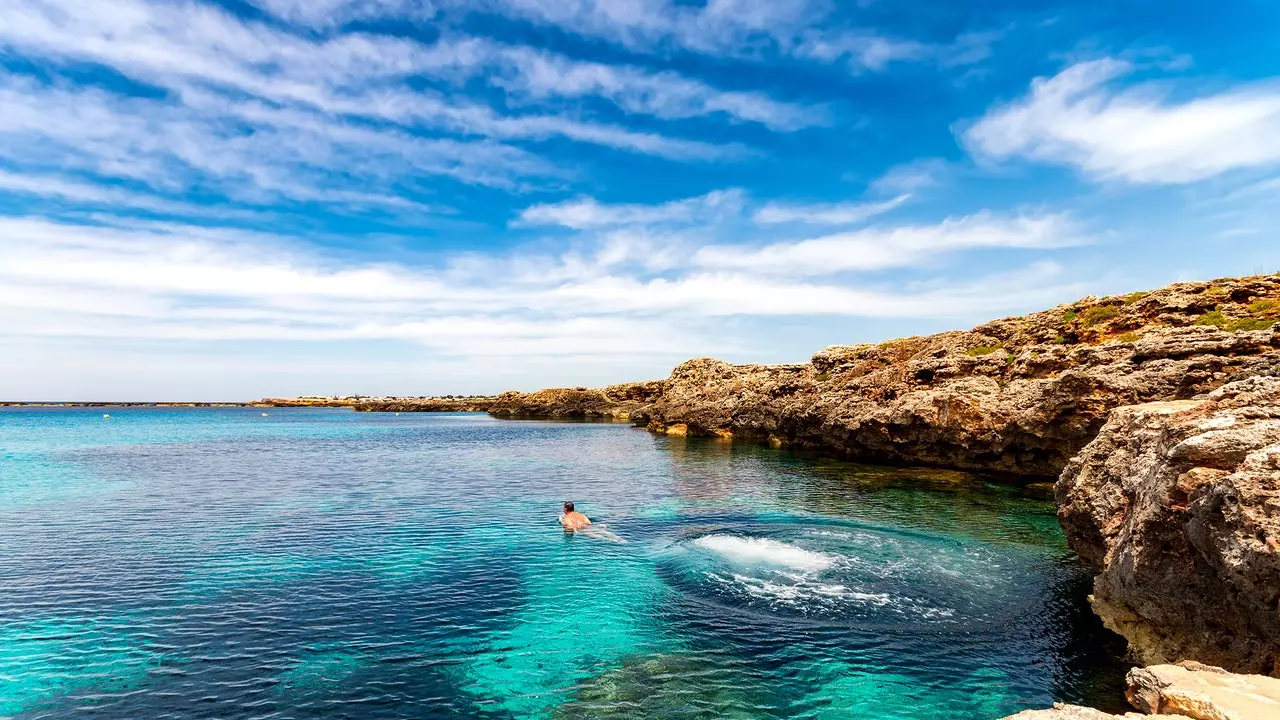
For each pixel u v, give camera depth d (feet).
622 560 83.46
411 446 288.30
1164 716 30.14
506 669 52.13
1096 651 54.70
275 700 46.96
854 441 202.59
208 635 58.80
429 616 63.57
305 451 261.44
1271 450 39.24
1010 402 150.00
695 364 491.31
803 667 52.24
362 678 50.49
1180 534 46.24
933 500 127.75
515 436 364.58
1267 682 32.63
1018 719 31.89
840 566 78.64
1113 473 64.59
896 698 47.37
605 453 244.42
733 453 237.04
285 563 82.69
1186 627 46.88
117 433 399.65
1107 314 168.45
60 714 44.73
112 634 58.90
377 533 100.73
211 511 120.78
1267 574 36.50
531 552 87.86
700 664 52.85
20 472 183.62
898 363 219.61
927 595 68.39
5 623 61.41
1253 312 139.23
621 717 44.78
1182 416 55.36
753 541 91.25
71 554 87.51
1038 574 75.51
